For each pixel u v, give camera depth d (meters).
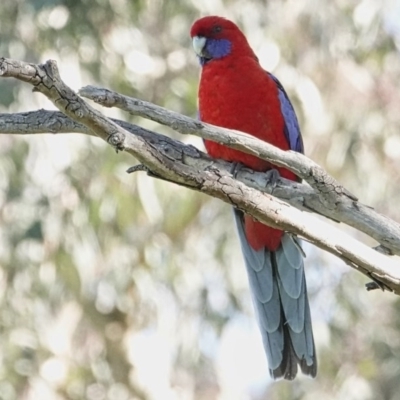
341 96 13.54
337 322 13.95
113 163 12.60
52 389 13.48
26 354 13.25
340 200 6.25
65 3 12.38
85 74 12.54
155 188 12.83
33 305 13.21
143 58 13.12
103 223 12.95
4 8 12.35
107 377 14.00
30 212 12.48
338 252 5.98
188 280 13.57
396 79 13.75
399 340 14.17
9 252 12.59
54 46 12.46
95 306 13.79
